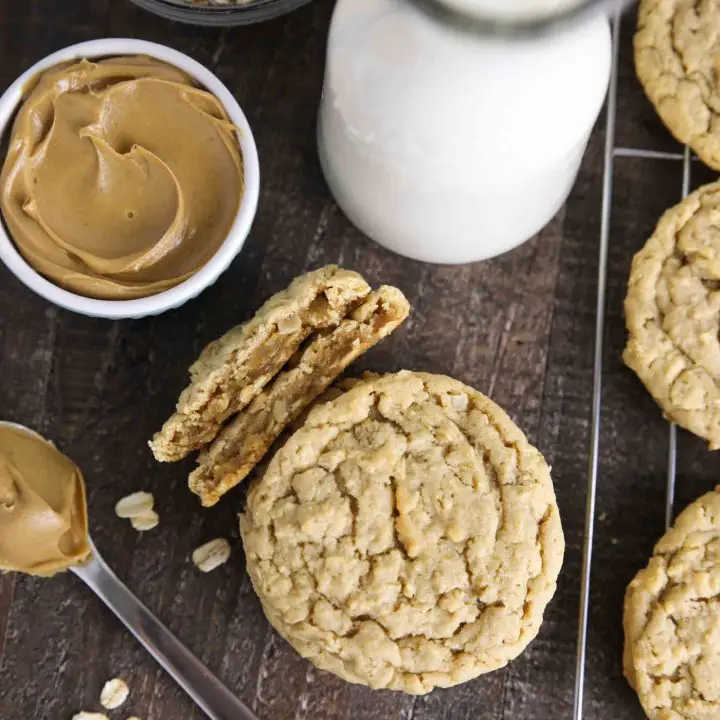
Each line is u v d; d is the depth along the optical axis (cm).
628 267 58
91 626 56
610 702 57
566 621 57
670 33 58
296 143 58
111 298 53
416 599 53
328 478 54
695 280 57
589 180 58
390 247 57
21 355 57
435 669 53
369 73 51
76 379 57
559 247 58
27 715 56
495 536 54
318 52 58
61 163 54
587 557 56
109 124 54
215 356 54
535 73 50
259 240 58
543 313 58
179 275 54
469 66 50
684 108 57
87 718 56
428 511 54
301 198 58
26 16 58
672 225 57
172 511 57
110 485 57
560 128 52
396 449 54
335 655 54
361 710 56
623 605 56
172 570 56
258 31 58
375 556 53
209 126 54
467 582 54
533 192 54
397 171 53
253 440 54
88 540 56
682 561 56
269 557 54
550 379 58
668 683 55
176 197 54
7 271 57
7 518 55
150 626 56
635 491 57
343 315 54
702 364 56
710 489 57
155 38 58
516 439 54
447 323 58
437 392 55
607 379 58
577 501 57
